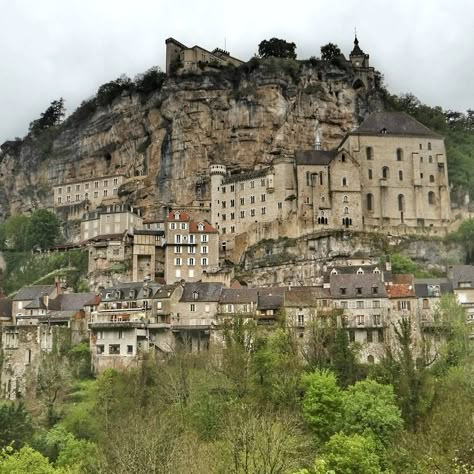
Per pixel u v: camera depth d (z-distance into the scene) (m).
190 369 109.69
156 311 140.88
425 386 94.94
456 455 61.00
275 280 171.75
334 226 179.50
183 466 65.31
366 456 74.62
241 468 58.75
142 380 112.75
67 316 148.50
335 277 136.00
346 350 111.25
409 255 176.12
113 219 196.38
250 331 116.88
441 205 190.12
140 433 72.31
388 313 129.38
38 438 95.38
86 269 188.88
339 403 91.88
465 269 141.62
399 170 190.75
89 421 102.75
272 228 183.12
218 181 196.12
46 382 127.62
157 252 179.00
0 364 134.50
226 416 85.25
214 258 174.38
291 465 61.62
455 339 119.19
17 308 160.00
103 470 68.94
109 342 133.00
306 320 129.38
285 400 97.56
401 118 198.25
